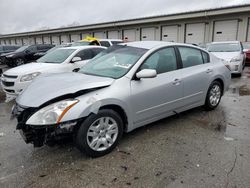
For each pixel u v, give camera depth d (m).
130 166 2.88
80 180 2.62
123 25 28.02
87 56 7.24
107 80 3.24
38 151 3.29
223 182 2.54
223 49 10.40
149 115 3.64
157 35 25.75
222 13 20.23
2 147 3.41
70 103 2.82
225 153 3.17
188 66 4.32
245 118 4.53
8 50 20.23
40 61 7.11
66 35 37.03
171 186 2.49
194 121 4.38
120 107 3.23
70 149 3.34
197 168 2.82
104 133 3.13
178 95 4.04
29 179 2.63
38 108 2.81
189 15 22.23
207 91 4.72
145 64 3.59
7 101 6.20
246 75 10.17
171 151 3.24
